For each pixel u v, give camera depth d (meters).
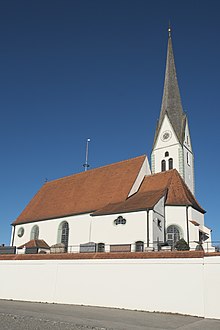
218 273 21.05
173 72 56.53
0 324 15.75
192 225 36.50
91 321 17.67
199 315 20.94
